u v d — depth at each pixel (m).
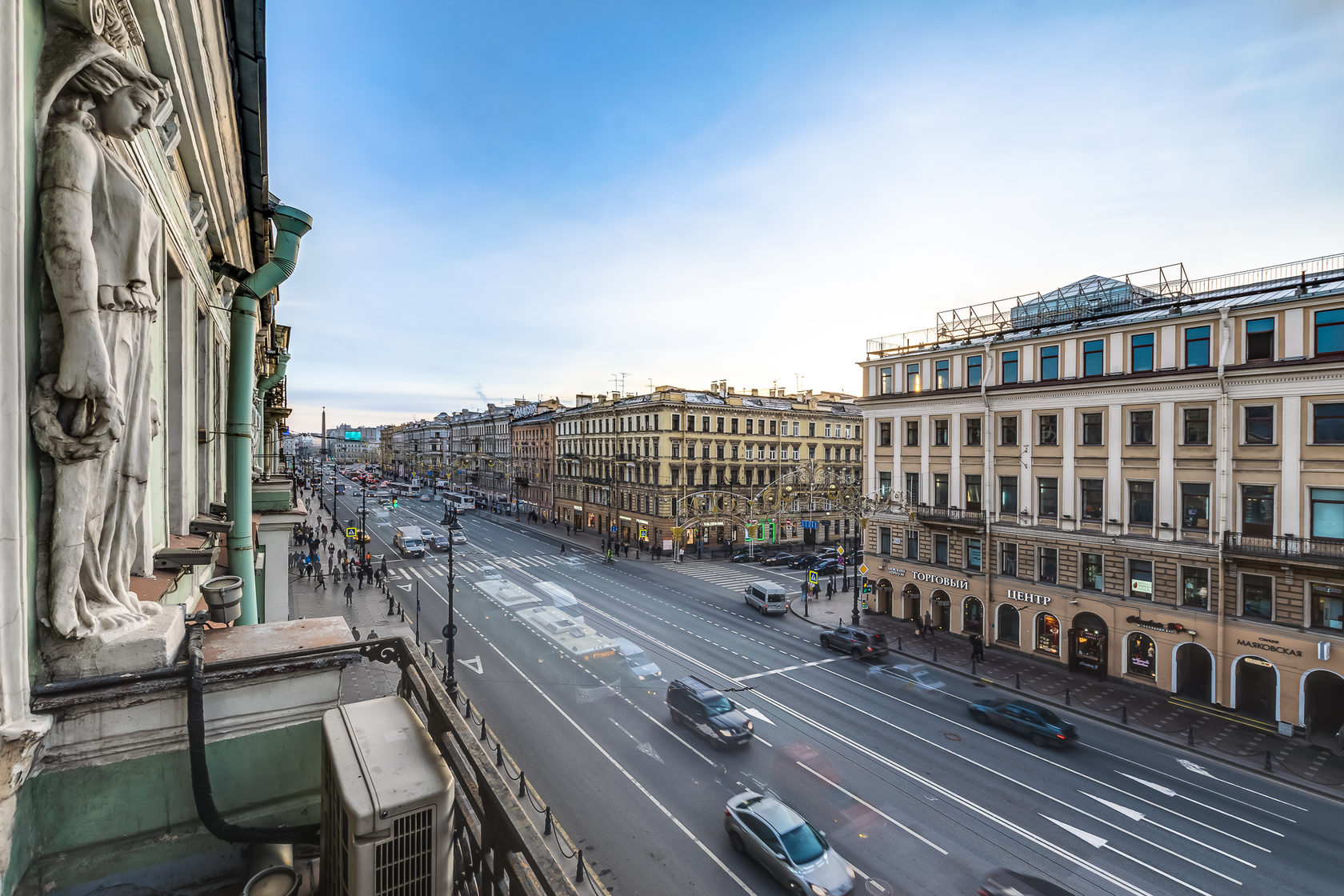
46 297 2.60
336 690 3.91
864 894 11.58
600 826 13.69
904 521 32.09
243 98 5.84
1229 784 16.28
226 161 5.98
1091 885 12.05
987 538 27.98
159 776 3.28
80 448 2.71
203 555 4.64
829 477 60.56
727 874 12.17
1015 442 27.14
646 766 16.41
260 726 3.67
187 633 3.74
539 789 15.14
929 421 30.92
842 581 44.69
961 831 13.76
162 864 3.30
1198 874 12.43
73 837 3.06
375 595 36.25
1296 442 19.23
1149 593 22.84
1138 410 23.09
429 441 136.38
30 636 2.80
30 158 2.47
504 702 20.45
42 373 2.62
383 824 2.61
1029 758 17.56
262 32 5.06
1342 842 13.65
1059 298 27.73
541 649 26.52
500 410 106.50
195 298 6.39
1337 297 18.48
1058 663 25.42
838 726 19.38
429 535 55.22
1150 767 17.17
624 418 60.12
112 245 2.85
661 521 54.47
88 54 2.65
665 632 29.92
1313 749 18.23
